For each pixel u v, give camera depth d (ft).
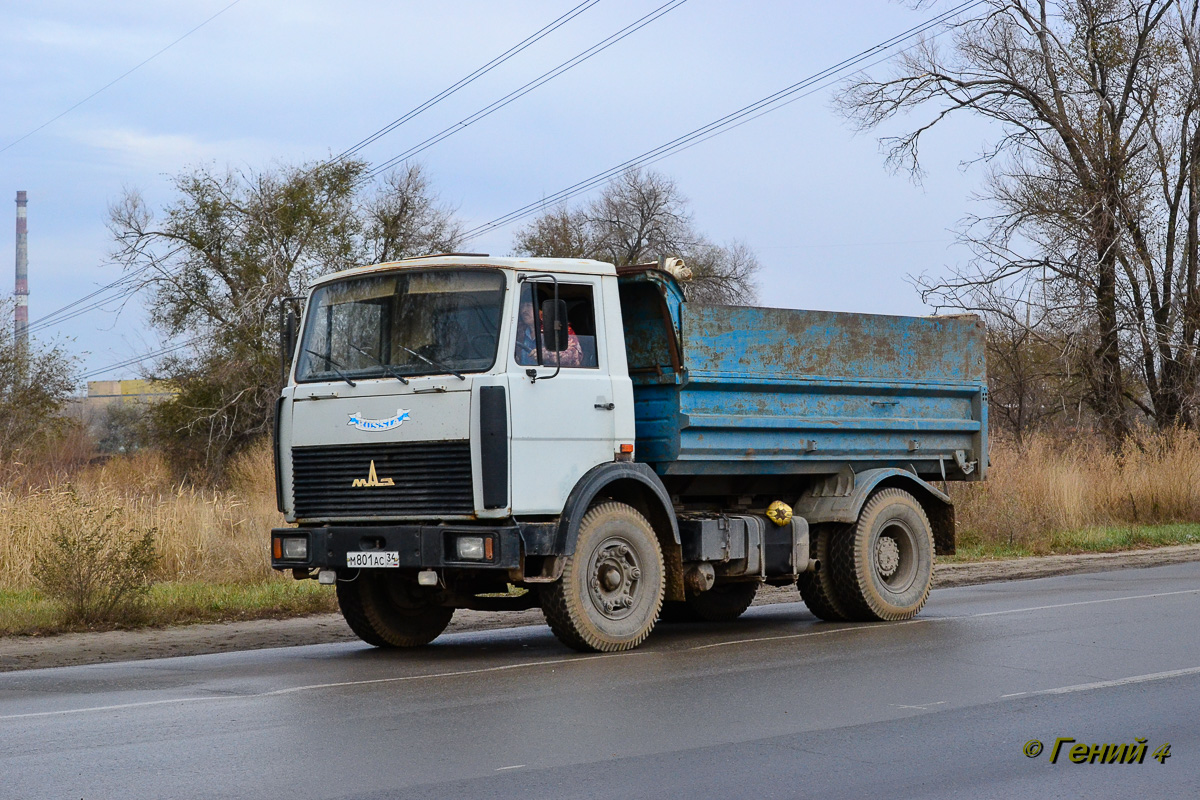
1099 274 106.32
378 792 18.95
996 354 109.29
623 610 34.63
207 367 119.85
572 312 34.60
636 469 34.99
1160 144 107.76
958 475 46.34
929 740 22.48
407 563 32.48
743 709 25.31
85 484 62.54
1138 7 108.37
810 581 42.29
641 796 18.76
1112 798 18.93
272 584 50.62
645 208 204.74
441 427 32.48
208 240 126.62
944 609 44.01
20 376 103.55
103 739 22.86
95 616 41.55
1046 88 108.06
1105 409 107.65
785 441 39.60
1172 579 52.70
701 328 37.04
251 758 21.21
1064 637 35.04
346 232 128.67
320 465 34.45
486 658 33.76
